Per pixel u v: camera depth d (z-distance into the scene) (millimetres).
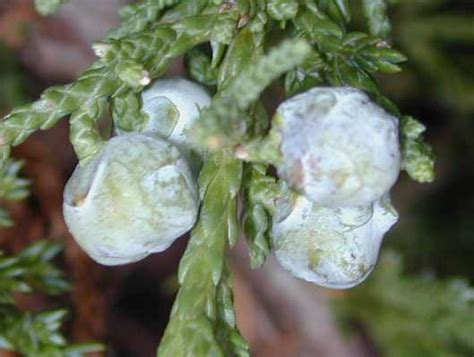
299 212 55
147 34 63
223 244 59
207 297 58
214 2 63
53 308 102
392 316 105
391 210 56
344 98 51
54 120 62
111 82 62
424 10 109
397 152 51
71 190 55
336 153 50
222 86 62
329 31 64
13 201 96
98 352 99
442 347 104
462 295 104
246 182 61
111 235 54
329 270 55
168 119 59
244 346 59
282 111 51
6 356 85
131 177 54
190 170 56
